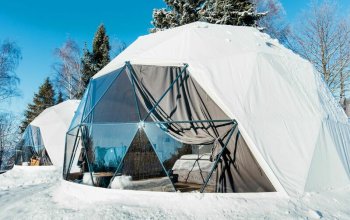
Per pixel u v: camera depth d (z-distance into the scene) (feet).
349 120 45.11
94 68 123.03
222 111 30.09
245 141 28.35
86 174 31.76
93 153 31.19
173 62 33.01
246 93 30.22
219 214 22.20
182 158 30.66
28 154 69.31
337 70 103.76
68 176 35.01
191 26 40.40
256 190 27.04
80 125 33.58
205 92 31.58
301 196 26.22
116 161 29.32
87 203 26.02
